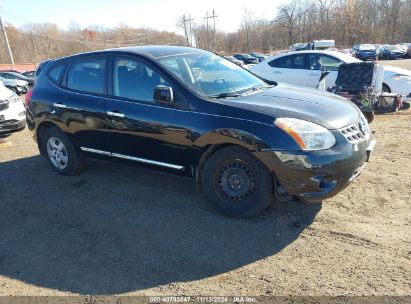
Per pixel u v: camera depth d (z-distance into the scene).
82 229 4.05
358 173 3.83
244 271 3.21
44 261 3.51
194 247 3.59
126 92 4.57
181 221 4.07
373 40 68.38
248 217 4.00
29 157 6.63
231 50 86.06
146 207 4.44
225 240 3.67
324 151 3.53
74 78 5.15
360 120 4.03
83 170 5.61
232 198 3.96
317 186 3.56
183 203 4.48
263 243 3.58
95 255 3.55
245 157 3.77
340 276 3.07
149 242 3.72
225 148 3.88
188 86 4.14
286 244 3.55
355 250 3.39
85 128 4.95
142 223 4.09
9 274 3.34
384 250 3.37
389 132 7.12
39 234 4.00
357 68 8.10
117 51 4.77
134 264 3.38
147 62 4.44
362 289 2.90
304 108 3.87
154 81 4.34
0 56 75.75
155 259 3.44
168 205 4.45
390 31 70.25
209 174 4.01
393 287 2.90
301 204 4.26
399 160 5.52
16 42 79.12
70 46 87.56
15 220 4.34
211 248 3.56
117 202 4.61
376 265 3.17
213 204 4.09
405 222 3.80
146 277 3.20
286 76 10.25
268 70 10.57
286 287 2.98
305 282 3.02
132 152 4.60
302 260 3.30
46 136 5.54
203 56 4.99
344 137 3.64
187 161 4.16
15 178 5.62
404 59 39.34
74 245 3.74
